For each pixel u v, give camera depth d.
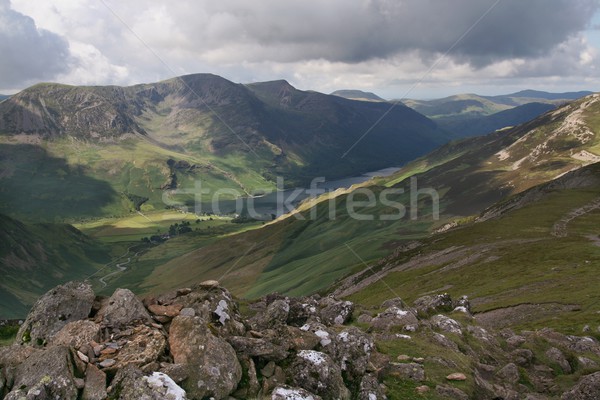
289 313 27.89
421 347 25.72
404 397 19.36
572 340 33.69
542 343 30.41
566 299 61.59
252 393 16.03
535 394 23.50
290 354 18.83
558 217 148.62
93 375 14.24
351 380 19.73
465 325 33.88
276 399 15.83
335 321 32.91
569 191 184.62
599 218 141.00
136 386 13.62
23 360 14.79
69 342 15.71
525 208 170.00
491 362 27.66
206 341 16.20
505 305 64.88
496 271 99.25
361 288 126.56
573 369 27.92
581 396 21.00
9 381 13.95
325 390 17.64
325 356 18.67
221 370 15.61
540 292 71.75
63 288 18.05
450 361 23.67
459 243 139.75
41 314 17.25
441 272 113.44
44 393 13.16
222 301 20.19
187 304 19.67
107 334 16.59
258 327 23.12
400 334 27.97
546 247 110.50
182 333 16.44
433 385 20.78
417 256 139.75
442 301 41.59
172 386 13.95
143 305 18.56
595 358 29.98
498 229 144.75
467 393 20.66
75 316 17.47
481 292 82.31
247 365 17.16
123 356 15.28
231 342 17.91
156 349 15.66
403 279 119.00
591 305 56.62
